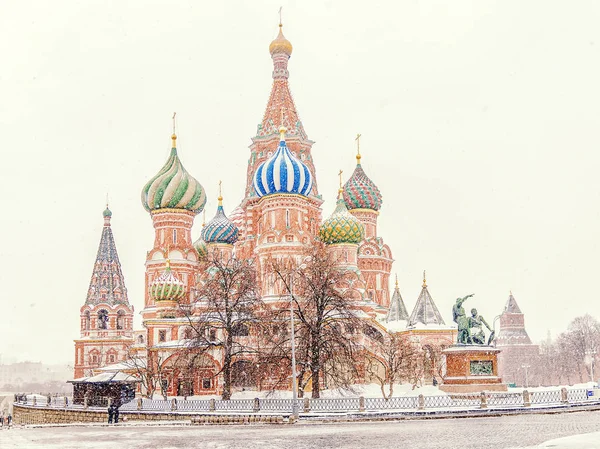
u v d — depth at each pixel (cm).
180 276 10725
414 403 5697
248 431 4394
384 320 10588
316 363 6838
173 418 6316
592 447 2731
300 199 9562
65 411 7862
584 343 16600
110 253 13238
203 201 11219
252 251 10638
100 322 12900
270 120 11388
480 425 4306
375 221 11925
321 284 7188
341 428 4400
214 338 8612
